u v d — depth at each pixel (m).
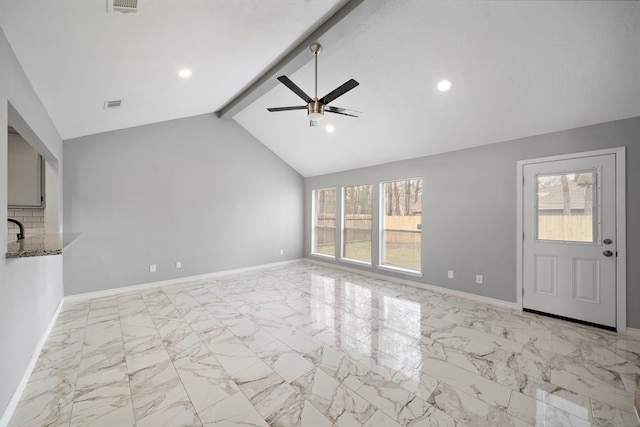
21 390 1.91
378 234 5.25
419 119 3.79
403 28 2.60
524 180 3.50
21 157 3.54
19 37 1.76
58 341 2.67
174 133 4.80
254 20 2.31
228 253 5.48
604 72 2.48
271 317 3.28
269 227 6.14
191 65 2.82
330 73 3.43
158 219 4.63
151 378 2.09
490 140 3.73
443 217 4.27
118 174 4.26
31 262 2.28
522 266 3.51
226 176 5.45
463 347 2.56
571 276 3.16
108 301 3.85
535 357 2.38
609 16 2.07
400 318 3.25
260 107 4.79
